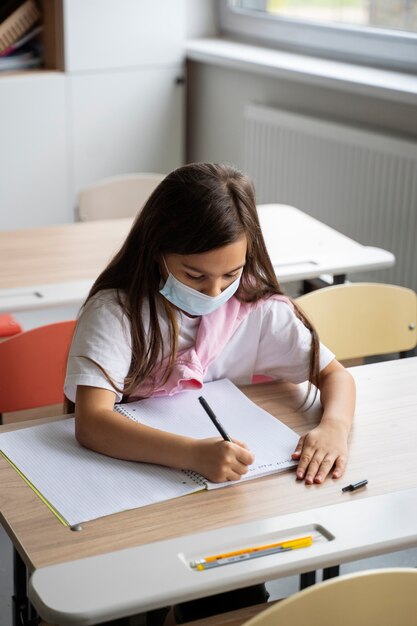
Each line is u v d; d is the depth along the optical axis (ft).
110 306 5.29
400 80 11.01
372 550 4.18
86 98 13.08
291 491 4.65
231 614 4.37
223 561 4.03
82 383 5.10
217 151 13.99
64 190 13.42
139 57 13.24
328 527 4.30
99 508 4.43
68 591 3.80
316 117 11.91
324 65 12.04
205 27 14.25
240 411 5.39
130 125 13.55
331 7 12.49
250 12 13.73
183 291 5.18
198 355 5.55
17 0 12.97
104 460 4.87
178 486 4.63
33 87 12.65
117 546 4.16
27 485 4.63
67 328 6.64
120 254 5.42
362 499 4.56
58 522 4.33
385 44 11.68
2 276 7.75
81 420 5.00
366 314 7.35
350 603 3.81
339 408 5.35
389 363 6.20
